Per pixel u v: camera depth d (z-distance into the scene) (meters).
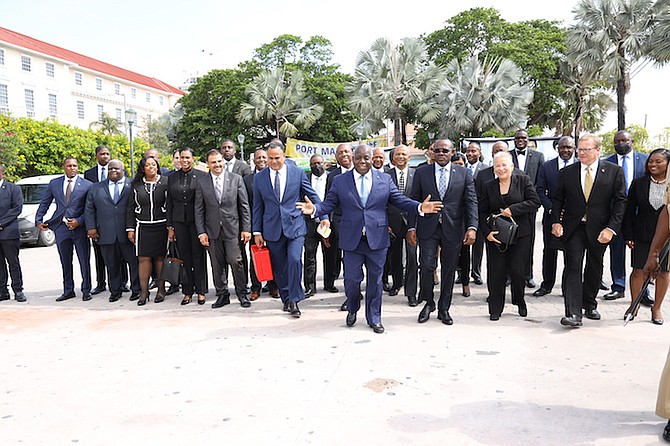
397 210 6.24
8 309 6.16
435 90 26.25
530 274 6.70
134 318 5.57
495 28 31.30
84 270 6.62
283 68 35.56
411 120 30.31
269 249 5.66
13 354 4.39
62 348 4.52
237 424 2.98
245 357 4.14
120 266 6.62
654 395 3.28
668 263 3.34
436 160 5.05
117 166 6.41
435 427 2.90
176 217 6.04
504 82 25.17
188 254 6.20
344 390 3.43
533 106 30.91
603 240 4.73
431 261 5.05
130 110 20.25
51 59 40.28
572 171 4.87
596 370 3.72
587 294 5.07
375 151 6.31
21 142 17.67
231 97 34.06
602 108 29.09
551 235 6.09
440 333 4.71
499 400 3.24
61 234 6.58
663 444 2.69
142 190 6.22
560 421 2.95
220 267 5.99
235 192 5.91
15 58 37.38
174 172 6.15
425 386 3.48
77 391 3.53
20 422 3.08
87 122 46.28
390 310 5.69
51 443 2.82
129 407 3.25
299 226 5.51
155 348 4.45
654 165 4.89
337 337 4.64
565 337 4.51
